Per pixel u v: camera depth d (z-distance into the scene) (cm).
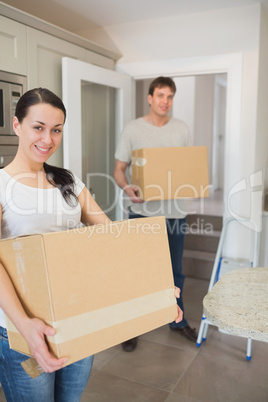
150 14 297
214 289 125
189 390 198
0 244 87
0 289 85
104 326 86
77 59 272
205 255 380
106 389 199
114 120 314
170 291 100
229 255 305
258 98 287
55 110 98
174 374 213
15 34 218
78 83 259
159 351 239
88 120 283
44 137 98
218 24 287
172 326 260
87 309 83
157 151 212
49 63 247
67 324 80
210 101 700
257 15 274
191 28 296
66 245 80
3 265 89
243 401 189
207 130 693
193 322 277
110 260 88
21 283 85
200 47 295
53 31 244
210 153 711
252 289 125
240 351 239
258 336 94
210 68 293
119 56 323
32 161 105
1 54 211
